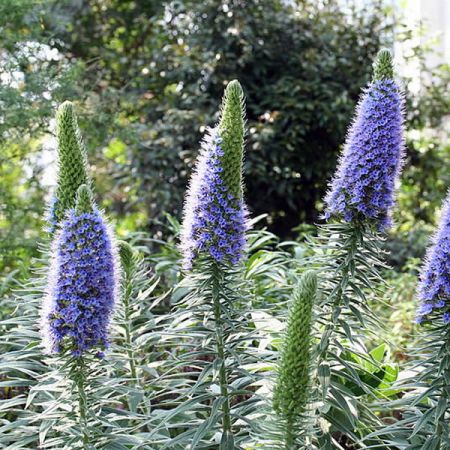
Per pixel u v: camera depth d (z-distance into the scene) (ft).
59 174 5.17
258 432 4.91
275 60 12.13
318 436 5.20
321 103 11.46
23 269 7.82
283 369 4.46
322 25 12.29
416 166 12.81
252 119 11.98
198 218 4.95
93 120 10.45
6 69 9.32
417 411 5.06
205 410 5.20
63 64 10.24
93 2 14.32
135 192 12.41
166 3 13.08
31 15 9.80
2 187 10.02
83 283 4.54
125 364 5.68
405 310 8.11
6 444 5.21
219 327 5.06
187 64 11.87
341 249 5.38
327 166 11.92
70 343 4.68
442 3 14.15
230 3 11.89
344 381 6.01
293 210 12.14
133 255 5.73
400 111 5.21
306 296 4.41
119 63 13.82
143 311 6.27
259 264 7.01
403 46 12.92
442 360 4.82
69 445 4.83
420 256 11.23
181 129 11.76
